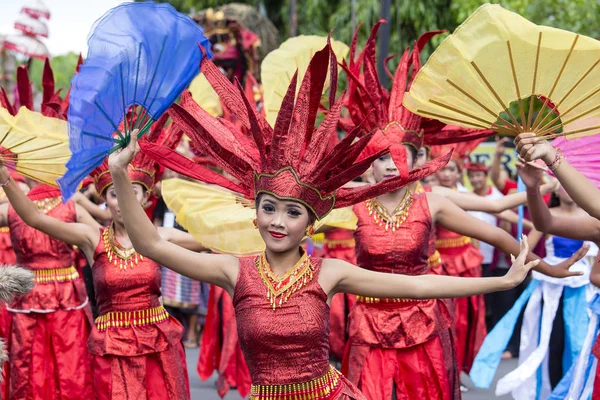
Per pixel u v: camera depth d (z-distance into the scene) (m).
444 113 4.98
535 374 8.50
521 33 4.55
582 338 8.34
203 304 12.45
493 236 6.54
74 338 7.86
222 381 9.55
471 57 4.65
